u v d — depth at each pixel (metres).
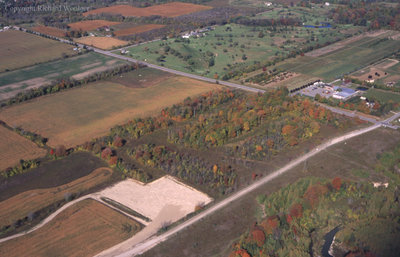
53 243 169.12
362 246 168.88
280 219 175.88
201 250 163.75
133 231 175.25
